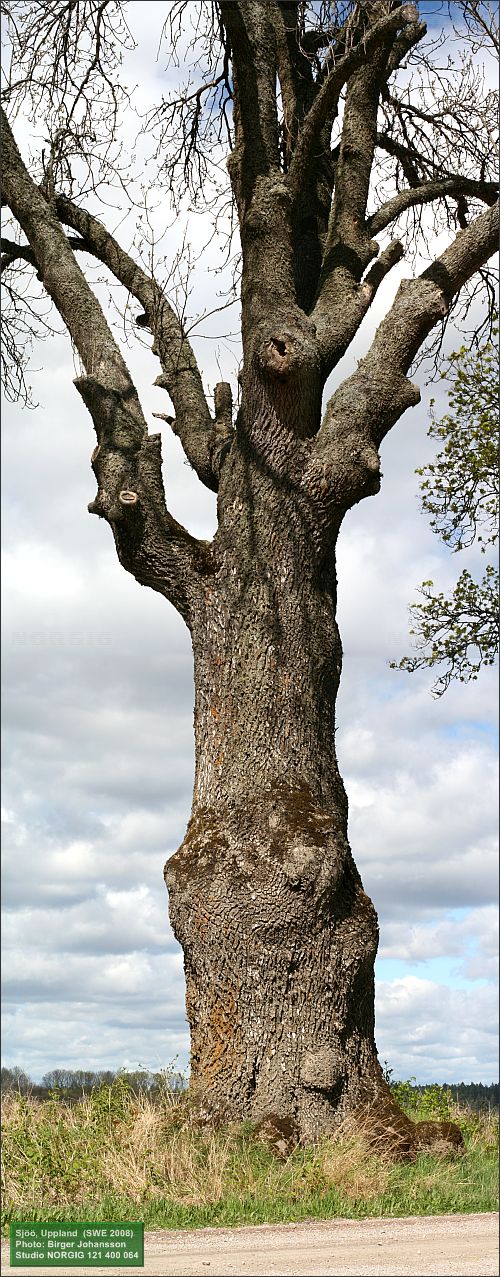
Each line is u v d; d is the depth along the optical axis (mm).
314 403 11594
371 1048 10617
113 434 11859
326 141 13969
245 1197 8117
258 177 12008
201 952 10320
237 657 11078
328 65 13547
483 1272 5547
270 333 11219
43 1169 8398
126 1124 9555
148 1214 7684
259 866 10234
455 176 13953
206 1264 5969
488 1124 12062
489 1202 8211
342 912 10484
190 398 12656
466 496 16422
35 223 13227
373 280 12625
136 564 11602
